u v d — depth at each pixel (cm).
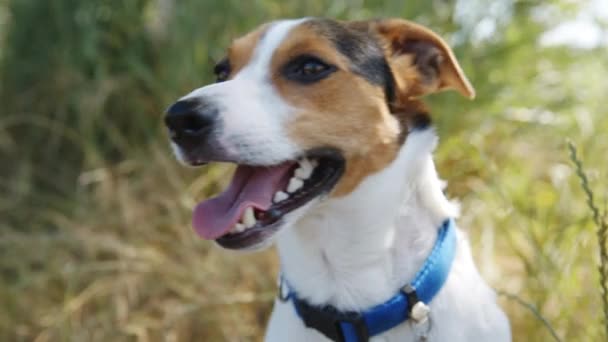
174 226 121
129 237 122
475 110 130
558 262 109
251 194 87
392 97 91
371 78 90
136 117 130
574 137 129
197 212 87
